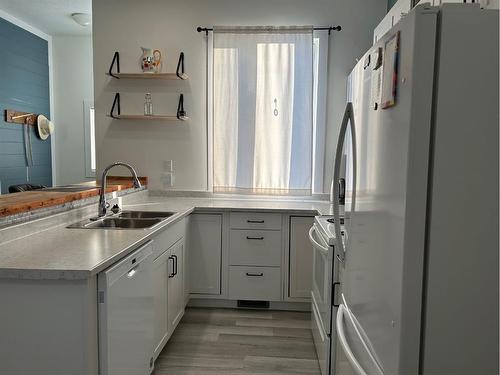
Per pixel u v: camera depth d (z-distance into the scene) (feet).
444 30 2.79
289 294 10.89
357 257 4.17
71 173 18.19
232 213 10.80
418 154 2.85
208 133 12.18
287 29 11.50
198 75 12.04
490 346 2.94
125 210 9.65
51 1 13.99
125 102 12.21
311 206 11.00
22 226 6.38
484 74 2.81
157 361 8.23
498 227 2.88
